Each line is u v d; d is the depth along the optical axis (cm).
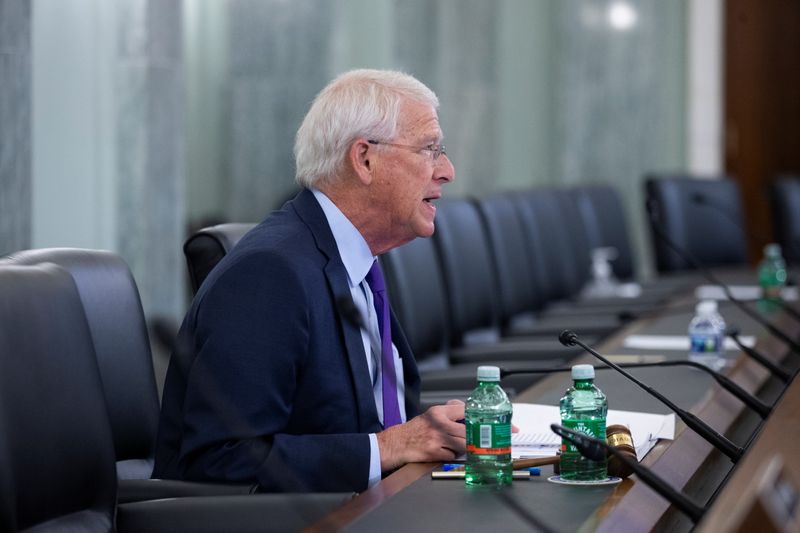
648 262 1248
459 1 1186
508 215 682
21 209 621
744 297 722
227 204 1093
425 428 294
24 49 623
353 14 1098
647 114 1248
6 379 231
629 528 227
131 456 317
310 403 307
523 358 530
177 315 786
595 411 266
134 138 759
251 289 300
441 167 333
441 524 228
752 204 1389
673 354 479
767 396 414
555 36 1276
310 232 319
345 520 236
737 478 225
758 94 1377
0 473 225
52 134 722
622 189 1254
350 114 323
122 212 758
